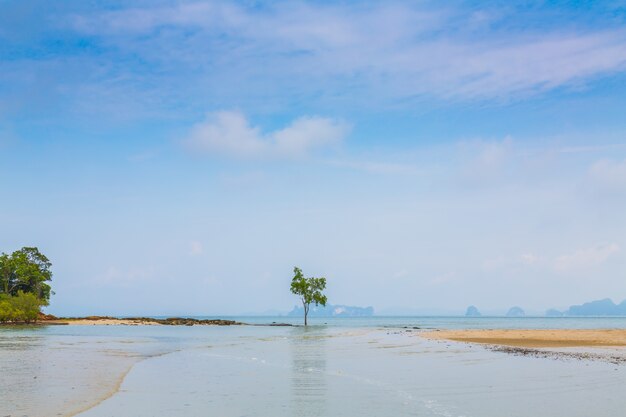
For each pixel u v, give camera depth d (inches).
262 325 5984.3
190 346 2012.8
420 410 706.8
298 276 5408.5
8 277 5221.5
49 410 686.5
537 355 1542.8
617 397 808.9
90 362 1320.1
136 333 3329.2
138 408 709.9
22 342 2175.2
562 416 669.3
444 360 1398.9
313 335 3129.9
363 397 802.8
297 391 860.0
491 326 5964.6
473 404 749.3
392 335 3014.3
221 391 858.8
